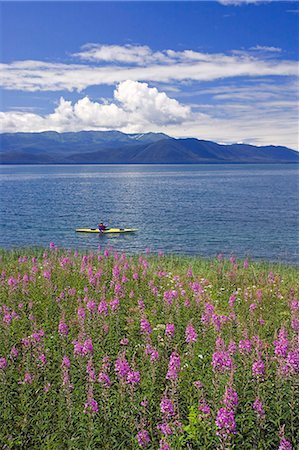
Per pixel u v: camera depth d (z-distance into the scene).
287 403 8.94
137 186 169.38
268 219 72.44
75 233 59.16
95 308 13.88
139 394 9.59
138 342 12.70
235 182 196.38
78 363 10.68
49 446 8.41
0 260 25.70
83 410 8.98
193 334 11.36
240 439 8.38
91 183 190.88
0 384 9.71
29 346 11.34
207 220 72.06
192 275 21.39
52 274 20.45
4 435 8.79
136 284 18.97
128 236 56.81
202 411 8.59
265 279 21.80
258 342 10.60
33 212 83.25
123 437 8.59
